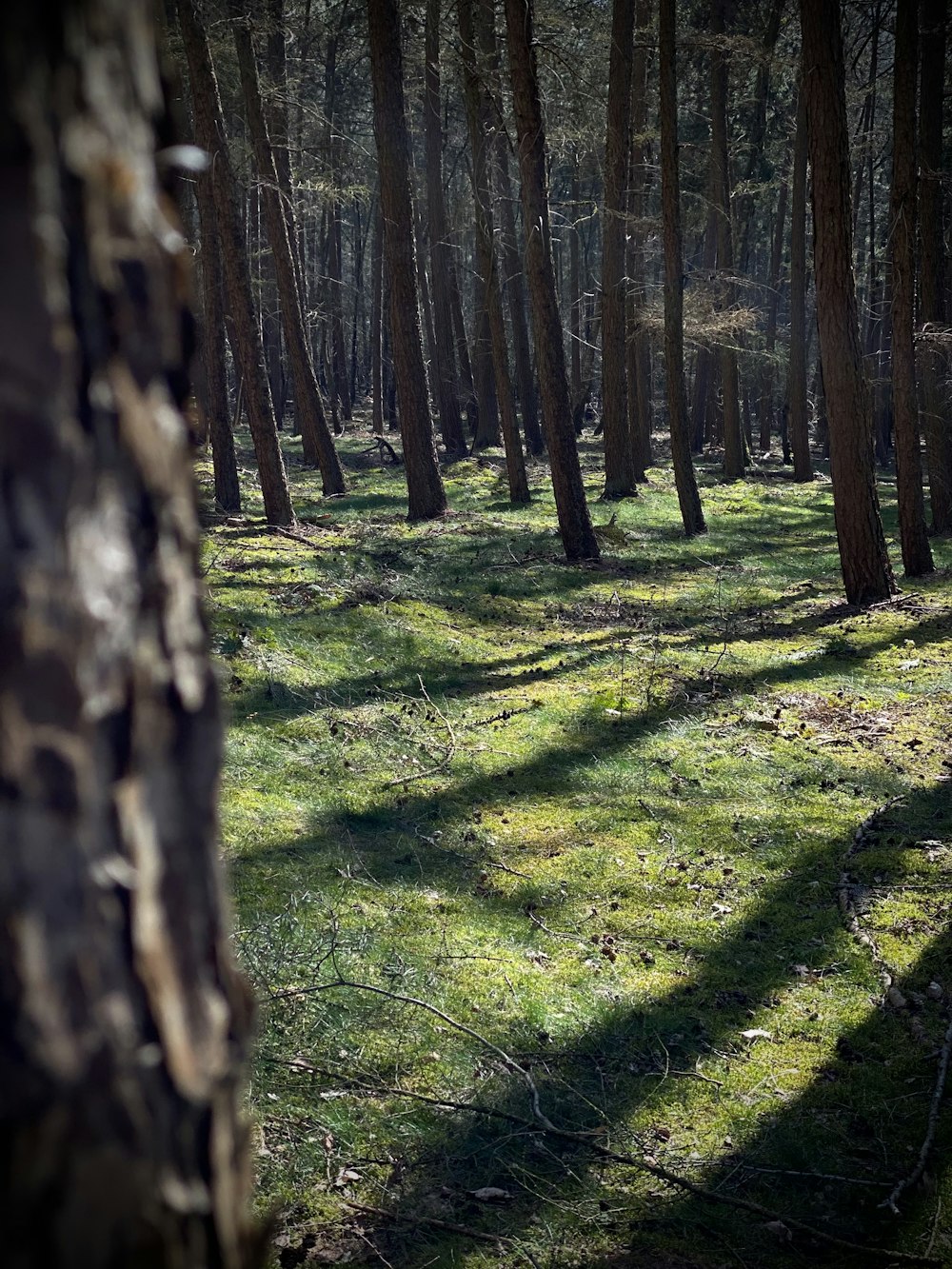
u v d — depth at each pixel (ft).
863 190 157.69
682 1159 14.34
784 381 147.13
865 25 112.57
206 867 2.86
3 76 2.30
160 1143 2.62
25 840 2.34
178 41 60.08
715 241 121.08
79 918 2.42
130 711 2.57
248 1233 3.15
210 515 61.11
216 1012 2.88
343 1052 16.05
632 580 54.13
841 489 46.98
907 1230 13.09
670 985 18.45
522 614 45.88
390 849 23.40
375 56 63.77
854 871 22.52
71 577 2.42
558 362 56.49
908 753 29.17
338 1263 12.27
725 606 48.44
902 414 52.24
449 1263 12.35
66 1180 2.38
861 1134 14.89
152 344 2.69
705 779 27.63
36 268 2.35
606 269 79.87
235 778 26.30
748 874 22.52
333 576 47.29
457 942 19.52
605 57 88.17
